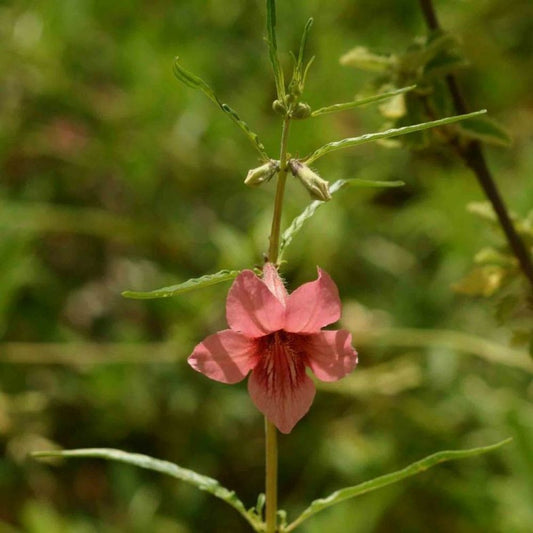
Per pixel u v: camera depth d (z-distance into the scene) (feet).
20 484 2.28
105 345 2.35
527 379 2.32
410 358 2.37
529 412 2.16
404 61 1.73
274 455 1.55
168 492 2.23
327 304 1.49
